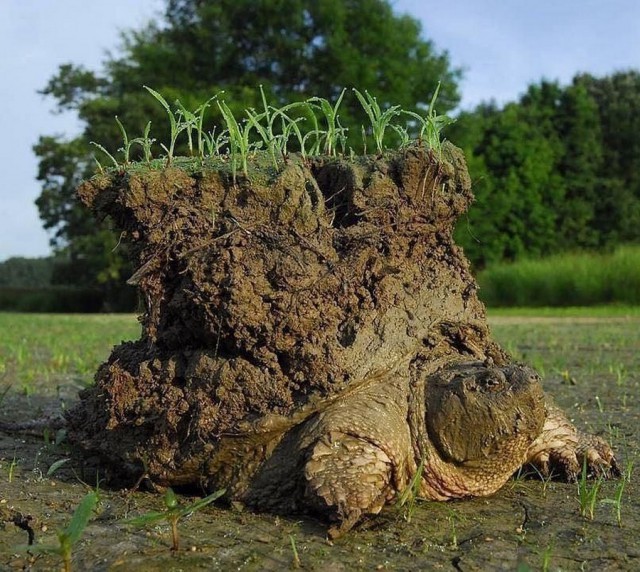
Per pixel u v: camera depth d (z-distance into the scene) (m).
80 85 7.96
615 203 9.09
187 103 5.23
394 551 0.53
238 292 0.62
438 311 0.70
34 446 0.86
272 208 0.66
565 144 9.15
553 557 0.53
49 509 0.63
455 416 0.62
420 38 5.90
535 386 0.61
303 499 0.59
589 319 3.87
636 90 10.48
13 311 7.96
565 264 5.32
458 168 0.74
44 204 7.58
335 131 0.81
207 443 0.62
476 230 7.46
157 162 0.71
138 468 0.67
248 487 0.62
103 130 6.27
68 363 1.74
